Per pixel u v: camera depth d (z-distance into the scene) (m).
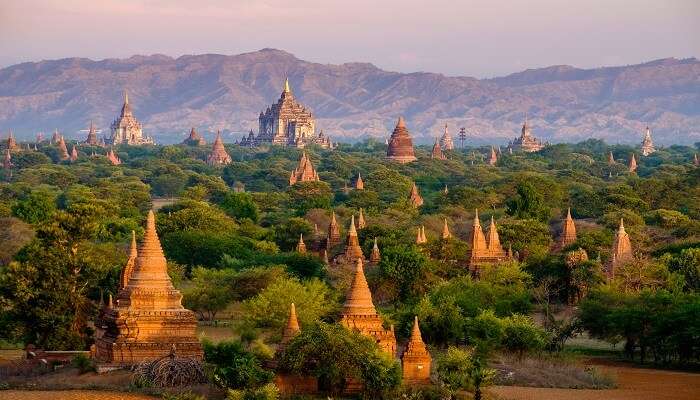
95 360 148.25
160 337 145.50
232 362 137.75
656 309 179.62
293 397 131.62
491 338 172.50
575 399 140.50
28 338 175.38
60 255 176.75
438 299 195.38
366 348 136.12
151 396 132.38
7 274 175.50
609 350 189.88
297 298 181.75
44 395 132.50
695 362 174.25
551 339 184.12
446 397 134.62
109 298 175.00
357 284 149.88
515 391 145.25
